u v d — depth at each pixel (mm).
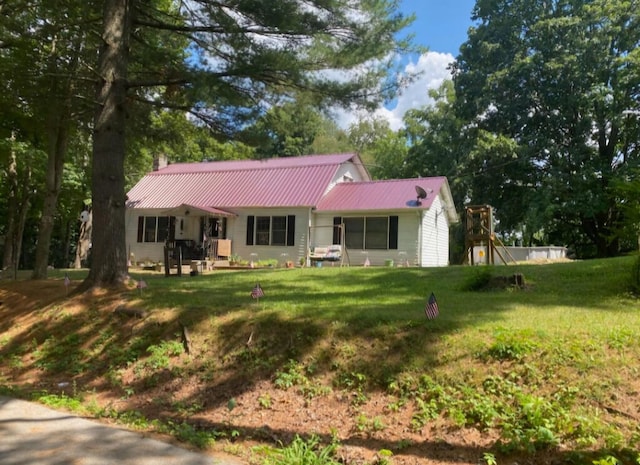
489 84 28609
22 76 10727
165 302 8578
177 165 28828
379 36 10102
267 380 6164
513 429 4352
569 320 6074
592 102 26078
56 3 10438
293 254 21406
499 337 5488
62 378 7301
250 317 7285
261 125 11305
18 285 12320
